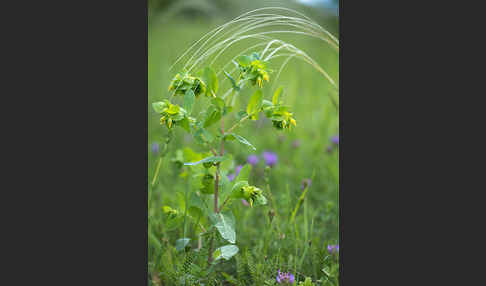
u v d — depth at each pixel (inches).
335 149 91.5
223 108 66.2
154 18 137.1
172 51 94.4
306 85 118.1
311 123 106.8
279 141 95.1
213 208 68.1
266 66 66.2
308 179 83.8
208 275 67.4
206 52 66.8
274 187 84.4
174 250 68.7
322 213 78.7
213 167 68.1
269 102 67.4
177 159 74.9
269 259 70.3
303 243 72.5
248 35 67.8
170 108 64.9
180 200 69.2
